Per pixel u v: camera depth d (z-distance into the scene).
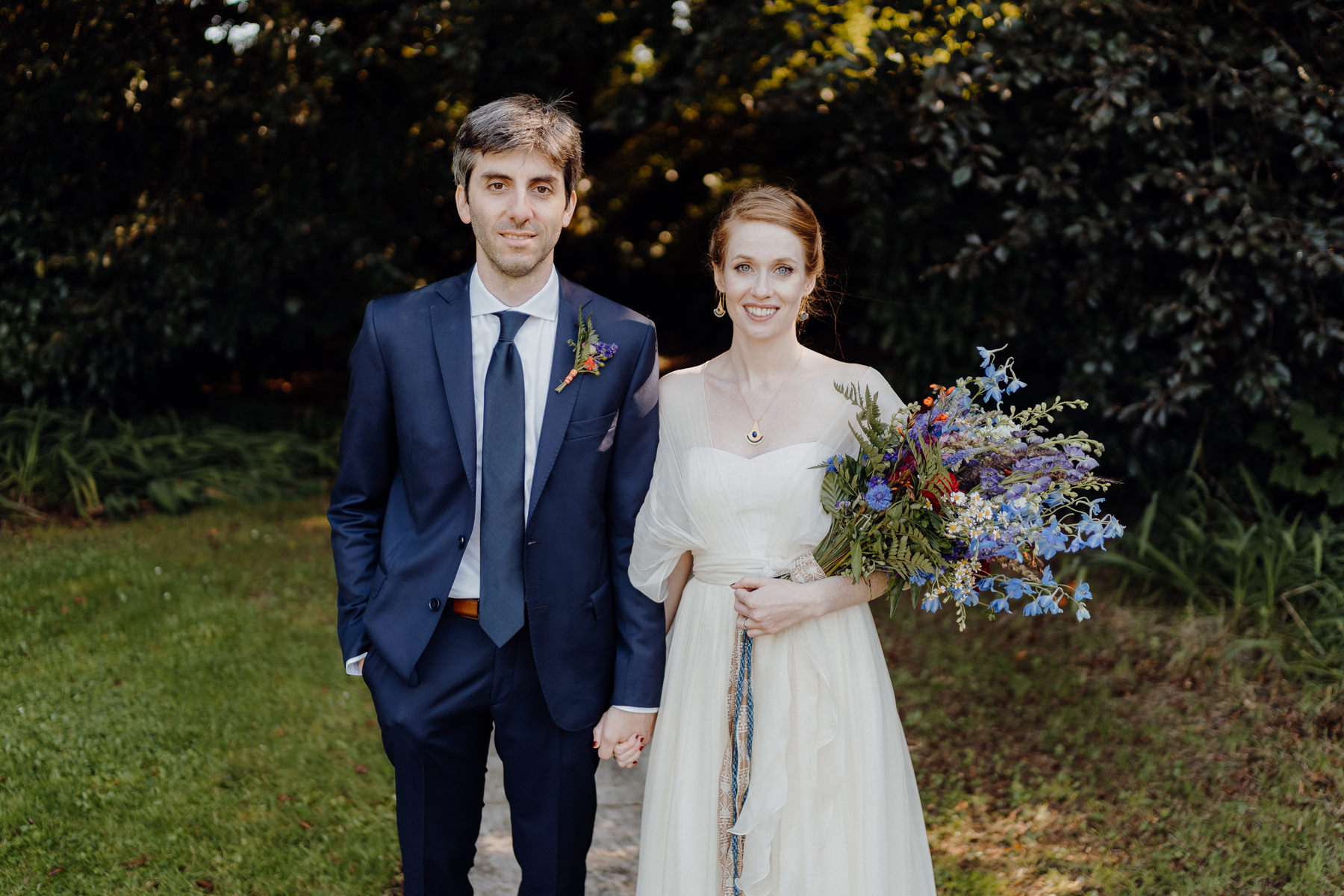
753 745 2.08
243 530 5.90
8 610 4.43
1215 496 5.01
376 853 2.94
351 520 2.16
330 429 7.88
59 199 6.55
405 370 2.05
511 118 1.94
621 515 2.16
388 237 7.11
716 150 9.42
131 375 6.89
